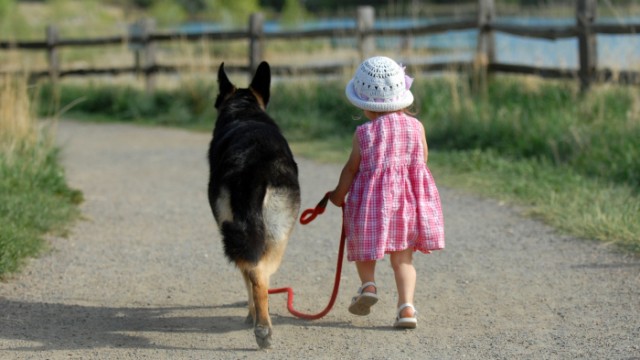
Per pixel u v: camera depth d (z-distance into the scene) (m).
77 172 12.88
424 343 5.64
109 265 7.82
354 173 5.96
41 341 5.71
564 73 14.12
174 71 20.75
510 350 5.46
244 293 6.96
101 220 9.67
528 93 14.86
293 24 33.47
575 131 11.84
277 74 18.80
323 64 19.23
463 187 10.94
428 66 16.58
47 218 9.12
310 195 10.94
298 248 8.43
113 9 61.62
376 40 19.61
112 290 7.04
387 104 5.82
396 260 5.89
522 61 16.80
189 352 5.54
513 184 10.70
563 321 6.01
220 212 5.71
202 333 5.95
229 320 6.26
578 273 7.20
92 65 27.98
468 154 12.57
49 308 6.49
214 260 8.02
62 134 17.45
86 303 6.66
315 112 17.00
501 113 13.52
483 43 15.88
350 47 19.45
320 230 9.17
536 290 6.79
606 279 6.98
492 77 15.70
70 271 7.57
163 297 6.86
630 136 11.34
